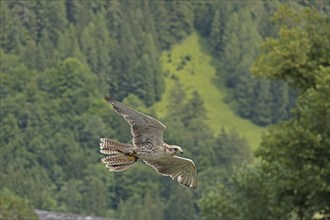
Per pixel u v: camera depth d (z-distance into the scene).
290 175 46.53
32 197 96.00
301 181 46.19
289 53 49.12
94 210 101.56
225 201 51.47
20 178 97.19
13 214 56.75
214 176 108.31
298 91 52.22
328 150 46.16
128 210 101.00
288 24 51.94
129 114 22.08
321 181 45.41
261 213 50.16
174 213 102.06
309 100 46.56
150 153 22.23
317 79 45.94
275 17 51.94
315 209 46.94
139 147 22.20
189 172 23.25
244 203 50.41
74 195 102.12
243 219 50.41
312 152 46.12
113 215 101.81
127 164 22.22
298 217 48.56
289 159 46.69
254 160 117.62
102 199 102.44
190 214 101.88
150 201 101.50
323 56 50.41
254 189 50.31
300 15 51.41
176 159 23.03
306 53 49.84
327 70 46.19
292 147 46.44
